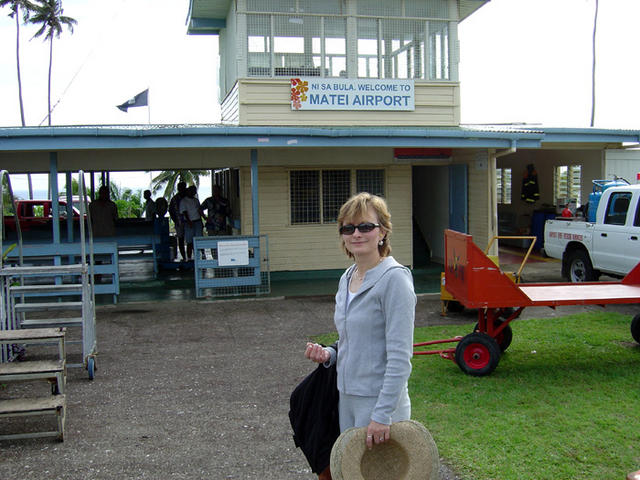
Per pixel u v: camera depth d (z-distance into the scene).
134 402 5.86
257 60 12.62
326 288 12.03
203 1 14.05
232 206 15.01
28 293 8.08
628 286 7.45
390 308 2.82
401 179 13.74
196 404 5.78
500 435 4.79
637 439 4.71
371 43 13.14
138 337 8.49
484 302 6.35
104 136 9.98
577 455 4.43
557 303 6.44
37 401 4.99
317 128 10.72
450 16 13.41
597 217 10.83
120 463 4.51
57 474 4.34
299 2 12.75
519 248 17.77
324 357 3.13
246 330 8.84
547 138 13.49
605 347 7.44
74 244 10.43
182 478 4.26
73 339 8.56
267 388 6.24
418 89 13.25
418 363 6.89
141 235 13.74
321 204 13.34
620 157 14.76
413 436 2.76
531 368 6.62
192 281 12.93
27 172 13.23
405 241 13.83
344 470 2.75
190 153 12.57
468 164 13.49
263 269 13.05
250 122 12.46
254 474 4.30
